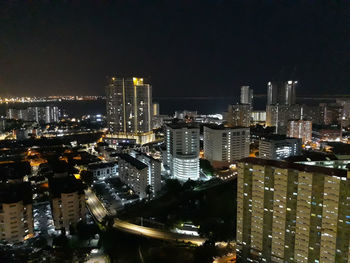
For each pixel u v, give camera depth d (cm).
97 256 16912
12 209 17538
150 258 16100
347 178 11862
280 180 13788
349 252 12088
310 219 13088
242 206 15425
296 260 13700
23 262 15500
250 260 15362
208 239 17950
